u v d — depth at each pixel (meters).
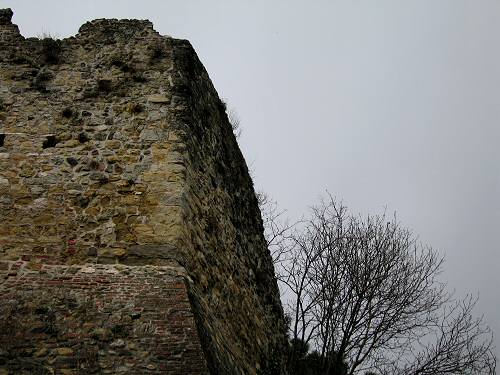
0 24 11.56
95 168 9.84
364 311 13.80
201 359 7.66
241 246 11.70
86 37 11.45
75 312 8.14
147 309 8.19
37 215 9.35
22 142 10.13
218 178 11.34
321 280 14.37
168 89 10.83
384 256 14.52
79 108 10.56
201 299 9.07
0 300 8.26
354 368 13.03
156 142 10.13
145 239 9.06
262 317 11.80
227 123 12.72
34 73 10.97
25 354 7.66
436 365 13.72
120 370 7.55
